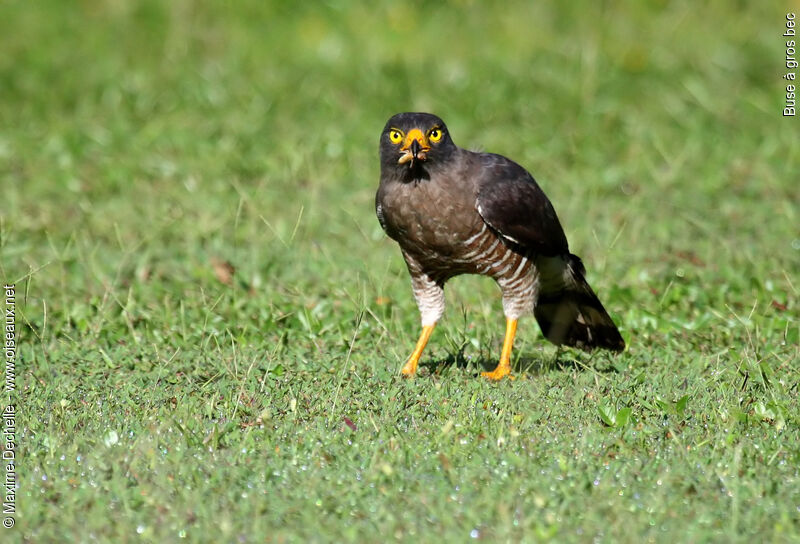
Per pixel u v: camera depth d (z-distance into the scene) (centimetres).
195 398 962
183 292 1314
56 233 1521
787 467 811
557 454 832
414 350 1101
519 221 1031
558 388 991
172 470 805
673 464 811
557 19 2467
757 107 2069
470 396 965
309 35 2403
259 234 1521
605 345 1110
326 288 1331
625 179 1775
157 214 1600
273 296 1293
